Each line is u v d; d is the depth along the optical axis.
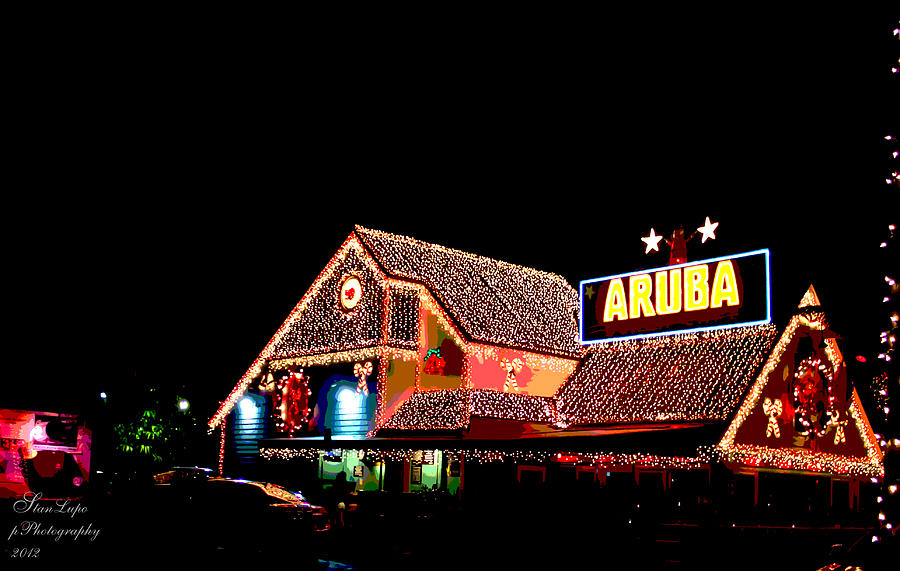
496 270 36.34
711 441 24.09
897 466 14.59
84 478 33.41
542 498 27.08
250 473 35.53
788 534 22.38
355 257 32.91
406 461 31.12
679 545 21.92
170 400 37.38
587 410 29.91
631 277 31.03
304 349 34.09
